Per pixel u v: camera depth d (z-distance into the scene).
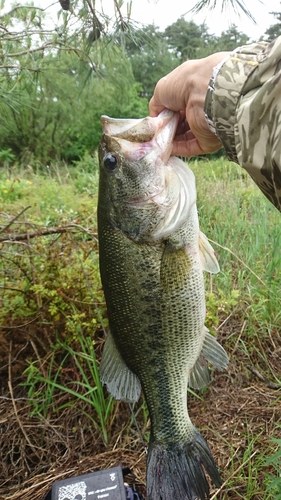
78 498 0.47
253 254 1.02
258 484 0.59
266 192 0.34
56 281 0.78
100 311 0.78
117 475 0.49
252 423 0.70
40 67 0.72
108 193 0.49
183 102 0.44
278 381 0.75
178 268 0.48
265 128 0.32
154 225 0.48
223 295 0.86
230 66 0.36
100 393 0.70
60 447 0.71
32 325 0.78
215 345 0.52
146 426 0.70
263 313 0.87
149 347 0.50
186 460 0.50
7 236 0.79
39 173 3.13
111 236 0.50
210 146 0.45
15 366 0.77
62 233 0.82
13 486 0.65
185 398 0.51
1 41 0.68
